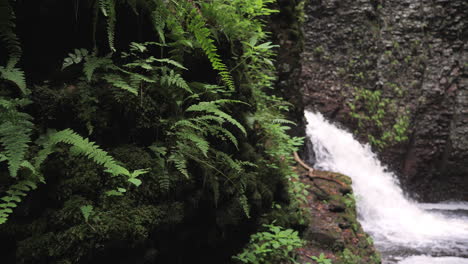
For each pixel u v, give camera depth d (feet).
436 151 40.22
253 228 12.03
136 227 6.89
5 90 6.32
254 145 12.80
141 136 7.99
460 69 40.40
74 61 6.93
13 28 6.83
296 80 26.81
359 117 40.37
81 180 6.71
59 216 6.30
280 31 25.58
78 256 6.12
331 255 14.65
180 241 8.63
